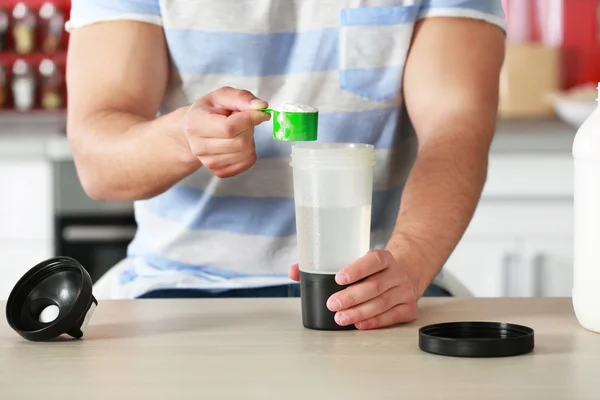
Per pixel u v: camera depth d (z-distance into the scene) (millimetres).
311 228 1164
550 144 3398
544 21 4402
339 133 1700
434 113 1580
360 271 1164
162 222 1734
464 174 1461
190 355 1039
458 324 1123
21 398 876
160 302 1361
